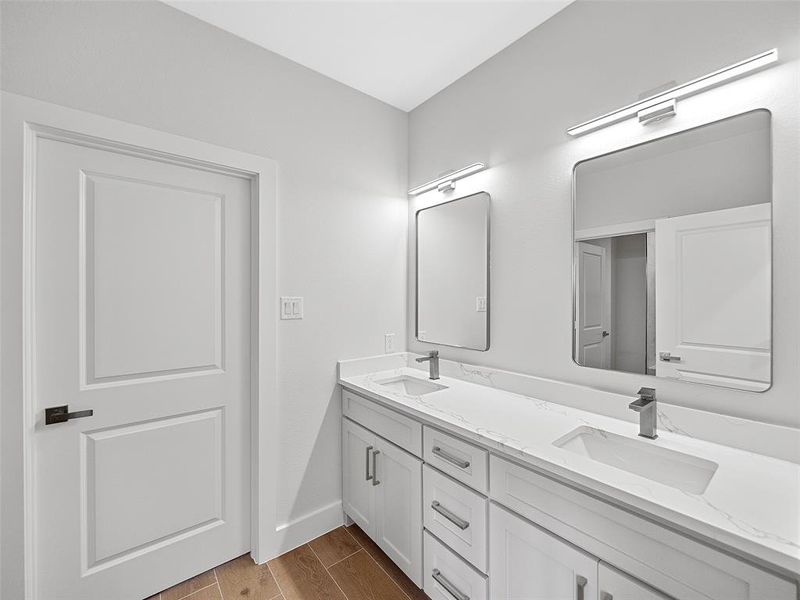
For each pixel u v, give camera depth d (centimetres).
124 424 150
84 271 142
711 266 119
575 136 153
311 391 198
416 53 185
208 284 170
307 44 178
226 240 174
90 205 142
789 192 105
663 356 129
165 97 152
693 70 122
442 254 217
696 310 122
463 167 194
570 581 103
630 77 137
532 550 112
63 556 138
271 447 181
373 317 223
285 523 189
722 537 75
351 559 182
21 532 125
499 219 185
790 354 105
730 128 115
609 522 95
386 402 170
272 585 164
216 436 174
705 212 120
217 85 166
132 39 145
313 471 199
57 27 131
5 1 123
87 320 143
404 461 162
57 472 137
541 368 166
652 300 132
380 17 161
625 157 138
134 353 152
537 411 148
